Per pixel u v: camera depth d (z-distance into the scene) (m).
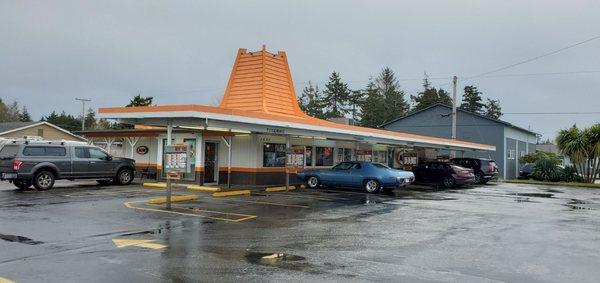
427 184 28.72
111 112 16.88
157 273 7.03
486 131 46.84
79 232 10.10
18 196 16.62
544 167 38.53
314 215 13.53
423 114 50.19
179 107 15.56
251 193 19.77
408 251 8.95
